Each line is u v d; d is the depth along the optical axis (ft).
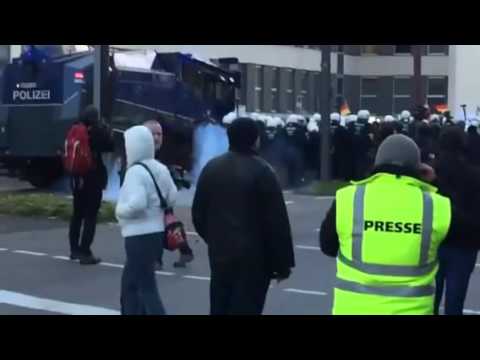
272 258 22.18
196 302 34.37
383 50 194.39
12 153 83.71
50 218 59.47
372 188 15.64
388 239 15.30
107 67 65.77
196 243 50.93
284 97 168.66
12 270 41.32
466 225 23.91
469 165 24.75
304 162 92.07
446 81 192.13
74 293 36.06
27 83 82.74
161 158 80.94
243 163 22.21
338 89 158.51
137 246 26.40
